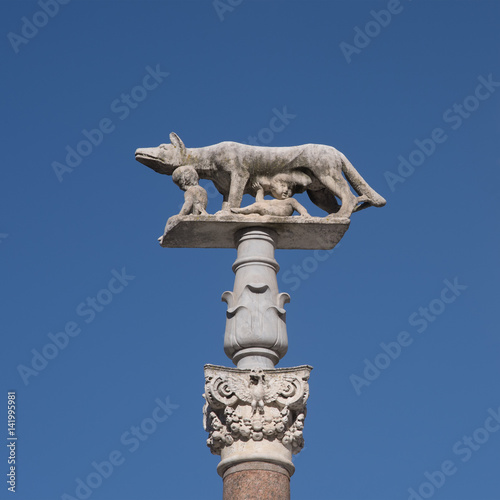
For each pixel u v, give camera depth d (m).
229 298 11.80
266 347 11.43
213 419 10.95
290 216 12.27
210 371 11.03
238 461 10.76
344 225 12.30
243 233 12.26
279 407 10.96
